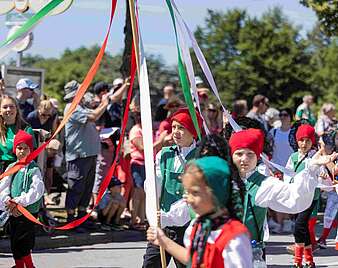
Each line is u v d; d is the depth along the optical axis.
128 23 12.75
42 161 11.09
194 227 4.40
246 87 52.41
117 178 12.21
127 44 12.77
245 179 5.65
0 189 7.84
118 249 10.93
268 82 51.81
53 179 13.45
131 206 12.30
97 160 11.88
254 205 5.57
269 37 52.44
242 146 5.54
